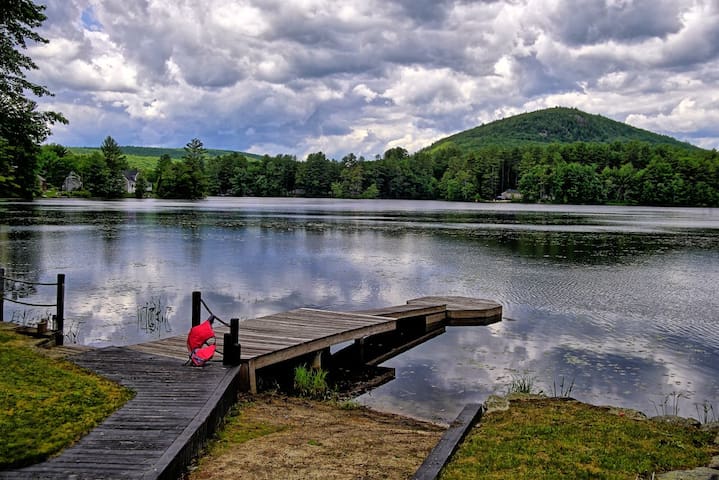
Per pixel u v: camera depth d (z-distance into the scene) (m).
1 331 11.88
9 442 6.02
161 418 6.89
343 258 27.88
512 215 71.88
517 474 5.88
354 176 151.75
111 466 5.53
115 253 27.88
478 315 16.47
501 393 10.30
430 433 7.79
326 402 9.58
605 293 19.84
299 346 10.91
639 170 136.00
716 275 23.66
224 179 150.50
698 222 59.78
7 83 24.48
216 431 7.46
